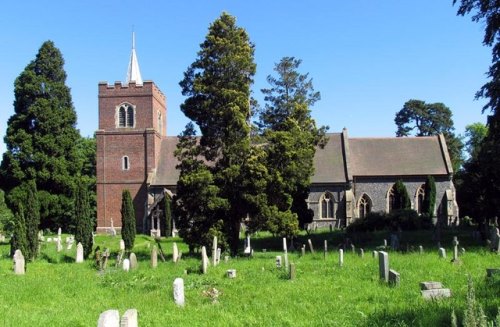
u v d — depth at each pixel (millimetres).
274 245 38031
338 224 56312
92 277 20703
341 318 10898
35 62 45656
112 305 14062
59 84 45562
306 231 46844
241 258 27750
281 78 48750
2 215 47344
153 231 54375
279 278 18000
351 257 24750
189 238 29547
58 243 35000
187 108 30891
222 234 28703
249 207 29609
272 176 30172
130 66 65438
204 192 28641
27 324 11703
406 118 82438
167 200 54656
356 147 60156
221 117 29766
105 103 59875
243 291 15320
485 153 30469
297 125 38312
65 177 43656
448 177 56938
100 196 59094
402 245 31781
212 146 30828
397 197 55188
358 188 57281
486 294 11938
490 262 19469
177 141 62344
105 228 58719
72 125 46094
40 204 42375
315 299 13414
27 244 28859
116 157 59344
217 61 30172
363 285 15211
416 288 13906
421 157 58781
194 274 20547
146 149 59094
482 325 6297
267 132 32844
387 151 59656
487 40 29281
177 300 13719
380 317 10516
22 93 44281
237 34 30859
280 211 30938
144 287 17188
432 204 54875
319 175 57000
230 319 11453
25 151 42781
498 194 30766
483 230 32156
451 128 81562
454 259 19656
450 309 10234
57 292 16672
